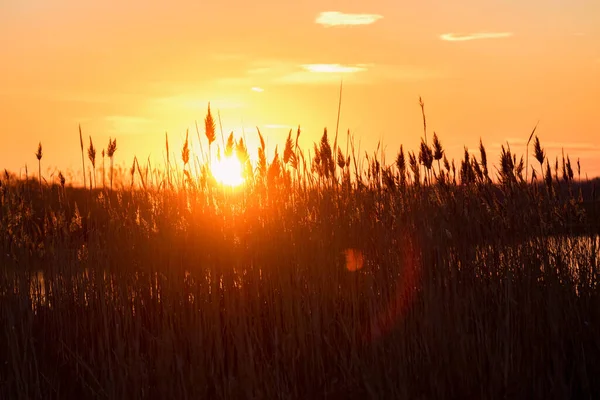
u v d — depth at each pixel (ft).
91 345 23.17
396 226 23.11
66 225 24.93
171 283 22.63
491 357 20.65
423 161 24.03
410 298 22.21
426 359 20.90
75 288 24.41
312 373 21.20
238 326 21.75
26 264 24.20
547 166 23.95
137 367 20.86
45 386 21.48
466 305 21.22
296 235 23.06
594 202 23.98
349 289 22.93
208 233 22.93
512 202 23.52
